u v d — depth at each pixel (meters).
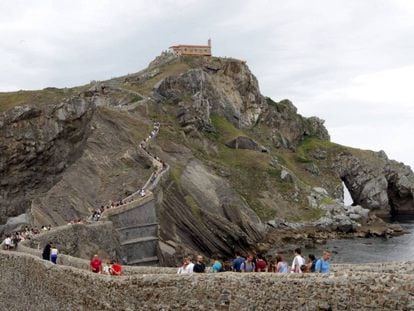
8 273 28.84
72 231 47.09
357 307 13.73
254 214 104.56
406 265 17.06
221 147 135.25
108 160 87.81
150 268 22.95
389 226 116.94
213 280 16.72
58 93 132.00
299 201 121.62
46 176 110.19
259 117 168.25
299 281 14.93
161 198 75.19
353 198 171.50
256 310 15.59
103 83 147.00
